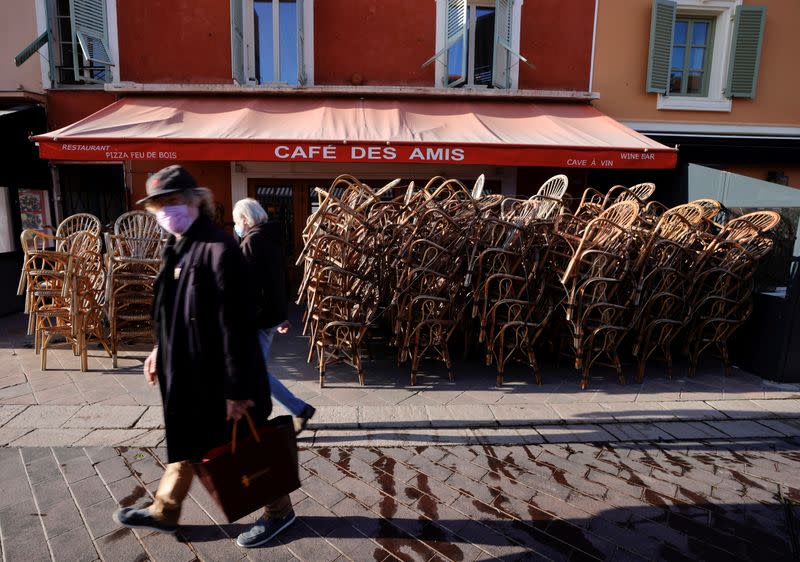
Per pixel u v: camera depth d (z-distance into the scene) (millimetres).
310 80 8500
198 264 2053
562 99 8656
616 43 8766
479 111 8086
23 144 7441
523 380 4707
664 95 8898
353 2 8422
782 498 2896
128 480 2898
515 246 4445
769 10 8883
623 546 2459
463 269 4547
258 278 3092
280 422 2354
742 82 8906
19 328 6176
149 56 8227
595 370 5027
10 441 3309
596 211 4887
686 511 2754
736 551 2436
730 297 4832
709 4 8703
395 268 4418
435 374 4816
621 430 3727
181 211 2096
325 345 4484
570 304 4312
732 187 6047
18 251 7129
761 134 9117
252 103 7949
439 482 3000
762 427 3822
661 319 4570
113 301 4672
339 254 4344
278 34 8320
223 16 8219
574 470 3172
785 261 4898
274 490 2277
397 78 8664
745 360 5109
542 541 2484
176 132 6484
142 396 4082
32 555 2287
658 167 6617
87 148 5941
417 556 2361
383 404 4074
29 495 2730
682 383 4719
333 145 6270
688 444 3559
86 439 3359
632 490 2955
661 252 4664
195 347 2074
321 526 2564
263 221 3258
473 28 9078
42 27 7875
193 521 2580
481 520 2643
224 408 2145
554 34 8695
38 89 7984
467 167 8695
